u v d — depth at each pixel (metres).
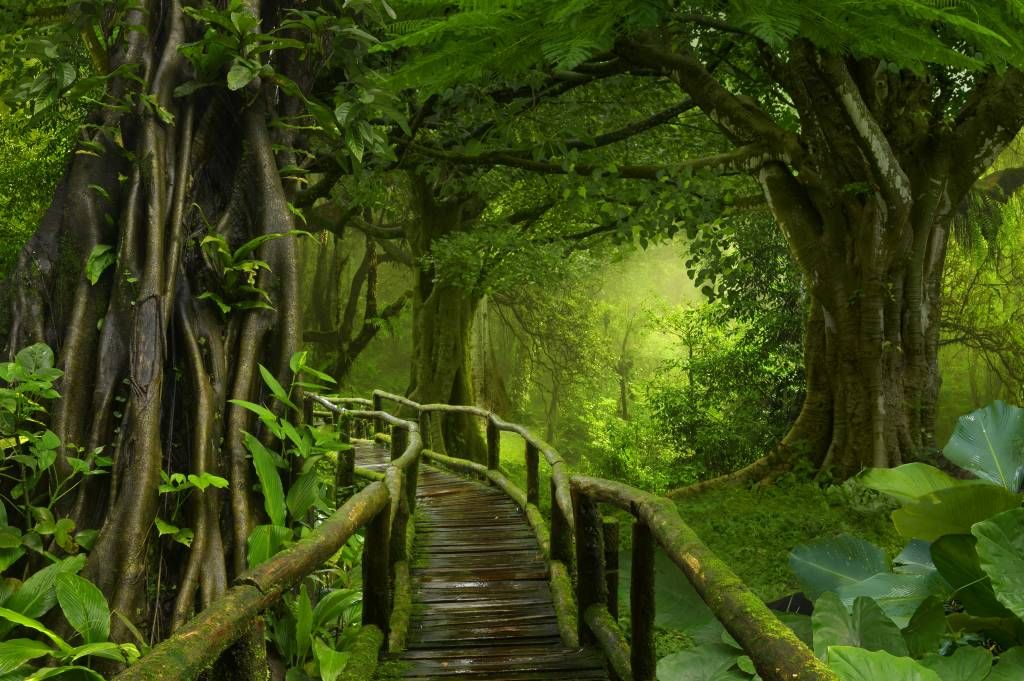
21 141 10.98
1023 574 2.55
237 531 4.17
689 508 11.25
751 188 15.85
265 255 4.49
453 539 7.77
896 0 4.38
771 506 10.83
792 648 1.76
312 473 4.46
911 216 11.31
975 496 3.03
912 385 11.52
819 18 4.96
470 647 4.91
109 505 3.88
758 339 17.30
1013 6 4.51
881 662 2.08
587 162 12.77
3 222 10.63
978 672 2.55
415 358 21.34
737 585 2.13
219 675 2.22
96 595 3.35
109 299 4.14
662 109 15.37
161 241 4.20
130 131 4.36
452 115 11.54
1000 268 20.73
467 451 20.31
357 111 4.66
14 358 4.03
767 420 17.08
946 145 11.26
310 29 4.78
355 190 12.81
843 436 11.76
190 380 4.21
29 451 3.92
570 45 4.39
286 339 4.48
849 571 3.34
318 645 3.93
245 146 4.61
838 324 11.66
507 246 16.47
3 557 3.67
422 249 20.14
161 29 4.51
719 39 12.43
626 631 6.04
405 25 5.21
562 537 6.20
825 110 10.67
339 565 6.30
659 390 19.69
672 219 12.80
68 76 4.24
